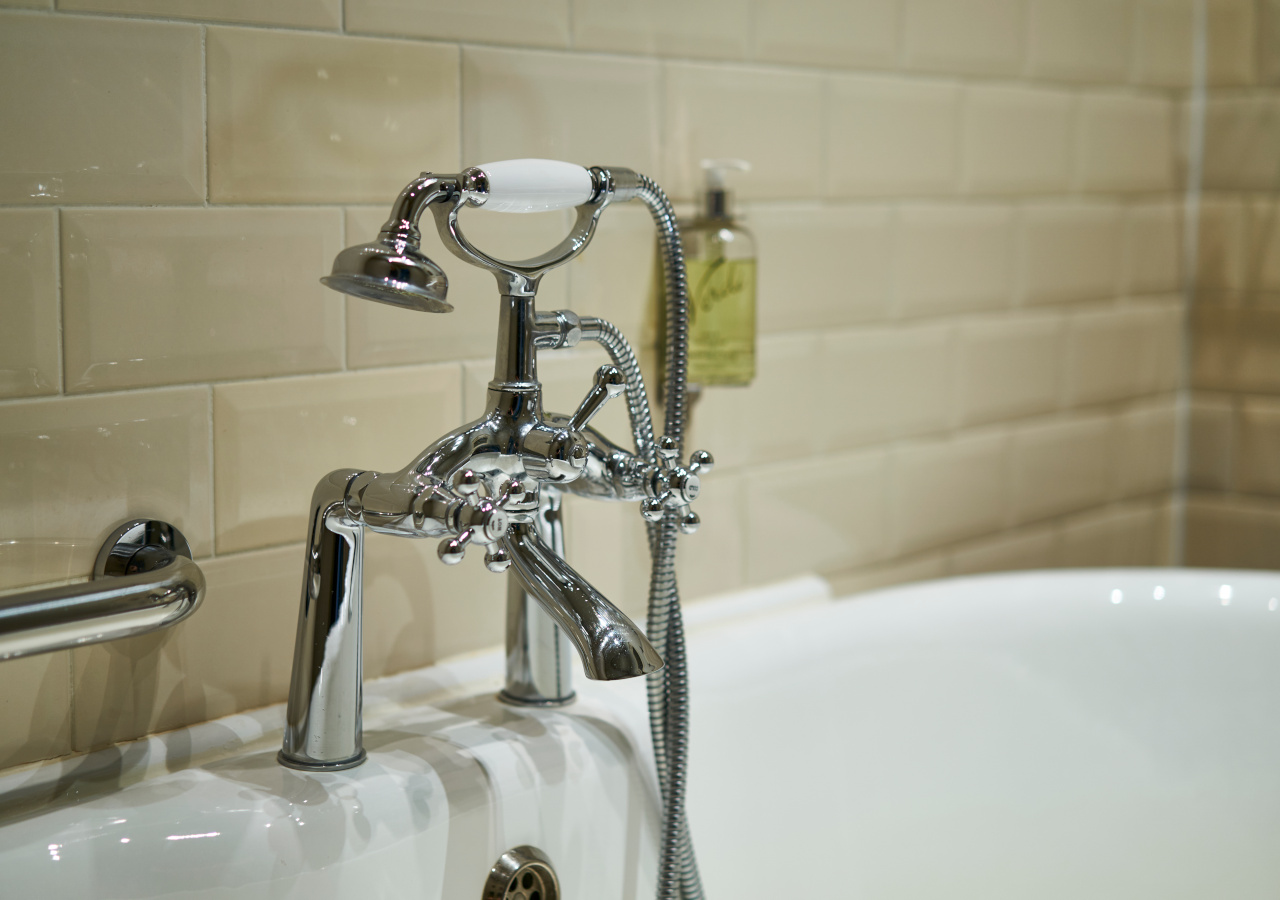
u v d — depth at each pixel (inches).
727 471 39.9
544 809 28.9
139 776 27.5
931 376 46.6
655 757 30.3
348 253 22.1
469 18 31.9
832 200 41.9
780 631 37.4
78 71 25.7
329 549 26.6
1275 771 39.7
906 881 38.1
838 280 42.5
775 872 35.5
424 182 22.8
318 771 27.0
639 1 35.6
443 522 23.4
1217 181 57.6
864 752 37.8
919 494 46.9
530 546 24.5
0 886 23.3
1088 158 52.1
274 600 30.0
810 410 42.3
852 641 38.1
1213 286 58.2
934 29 44.3
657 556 29.1
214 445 28.5
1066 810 39.9
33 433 25.9
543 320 26.1
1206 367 58.9
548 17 33.5
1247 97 56.1
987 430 49.4
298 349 29.7
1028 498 51.8
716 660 35.5
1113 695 40.6
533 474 25.1
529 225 33.7
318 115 29.4
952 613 39.8
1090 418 54.5
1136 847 40.1
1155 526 59.1
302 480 30.2
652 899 31.2
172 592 24.1
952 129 45.7
